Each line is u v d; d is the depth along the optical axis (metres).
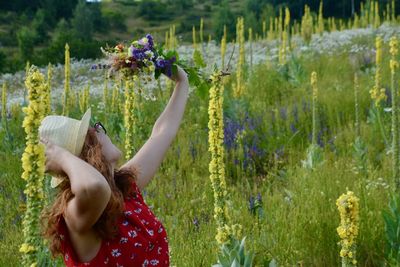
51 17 64.19
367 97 10.82
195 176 7.94
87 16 62.97
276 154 8.28
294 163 8.53
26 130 2.81
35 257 2.91
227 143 8.91
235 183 8.12
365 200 5.91
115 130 10.20
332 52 17.05
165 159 8.62
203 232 5.85
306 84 12.86
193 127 10.19
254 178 7.95
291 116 10.16
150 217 3.34
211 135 4.60
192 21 75.94
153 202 6.84
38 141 2.83
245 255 4.48
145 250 3.21
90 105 12.04
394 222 5.22
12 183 8.05
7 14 63.91
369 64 14.77
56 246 3.09
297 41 20.48
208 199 7.08
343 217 4.28
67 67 9.35
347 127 9.79
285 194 7.27
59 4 66.81
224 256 4.48
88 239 3.04
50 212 3.06
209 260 5.18
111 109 10.79
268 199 6.74
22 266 5.22
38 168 2.83
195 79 4.44
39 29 56.81
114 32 68.69
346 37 20.06
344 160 8.10
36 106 2.80
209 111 4.59
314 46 18.53
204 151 8.98
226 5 55.34
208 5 81.25
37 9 67.12
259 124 9.88
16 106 12.68
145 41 4.12
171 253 5.32
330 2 58.59
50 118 3.28
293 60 13.59
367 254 5.43
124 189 3.32
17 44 53.34
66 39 29.75
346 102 10.74
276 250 5.39
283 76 13.47
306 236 5.55
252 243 5.46
